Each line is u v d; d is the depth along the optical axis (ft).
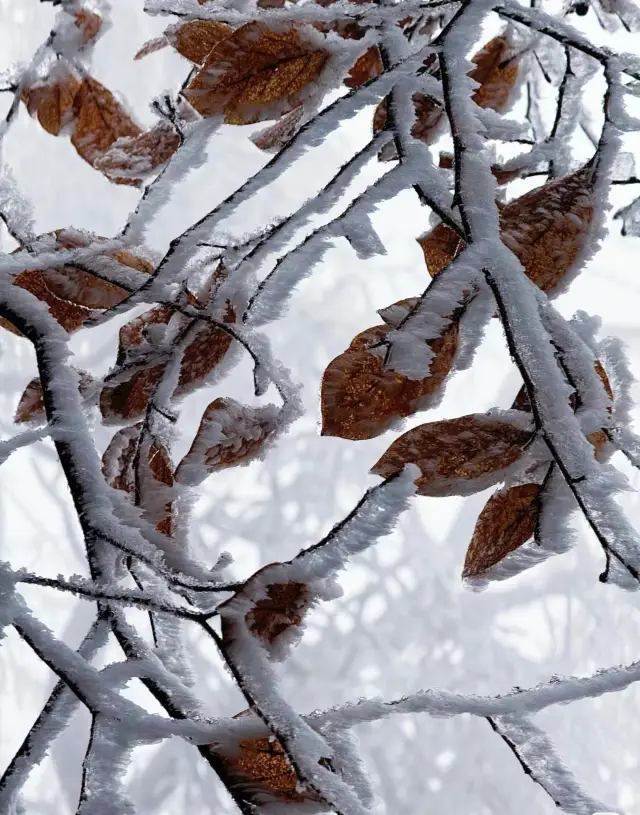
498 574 3.34
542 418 3.20
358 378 3.35
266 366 3.48
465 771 13.53
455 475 3.29
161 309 3.67
